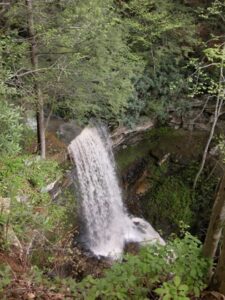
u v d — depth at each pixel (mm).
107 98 8633
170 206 11891
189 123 12750
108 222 10781
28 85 7168
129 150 12211
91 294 3455
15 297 3752
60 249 6516
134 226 11352
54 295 3883
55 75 7316
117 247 10336
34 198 7125
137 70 9797
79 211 9391
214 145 12320
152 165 12266
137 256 3932
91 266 8531
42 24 6930
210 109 12602
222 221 3762
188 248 3984
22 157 7820
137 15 10484
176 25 10109
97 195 10438
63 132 9891
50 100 8219
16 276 4211
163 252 3910
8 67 6891
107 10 8383
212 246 3889
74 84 7723
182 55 11680
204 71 11945
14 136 5965
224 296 3668
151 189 12070
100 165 10750
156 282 3754
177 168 12352
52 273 5984
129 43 10922
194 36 11781
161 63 11688
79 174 9719
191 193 12031
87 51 7422
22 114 7922
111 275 3607
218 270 3748
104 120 10867
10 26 7312
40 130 8367
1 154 6207
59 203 8711
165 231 11656
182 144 12531
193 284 3666
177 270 3674
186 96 12336
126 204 11695
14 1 6598
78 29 6996
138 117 11789
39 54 7281
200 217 11891
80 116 9148
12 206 5680
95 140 10531
